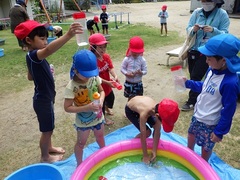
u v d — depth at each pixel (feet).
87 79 7.83
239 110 13.05
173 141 9.91
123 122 12.64
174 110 7.51
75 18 7.57
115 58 24.04
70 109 7.88
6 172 9.51
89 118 8.28
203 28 11.18
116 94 16.05
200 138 8.15
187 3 83.46
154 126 8.98
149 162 9.11
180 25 42.22
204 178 7.75
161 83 17.47
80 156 8.95
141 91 12.50
